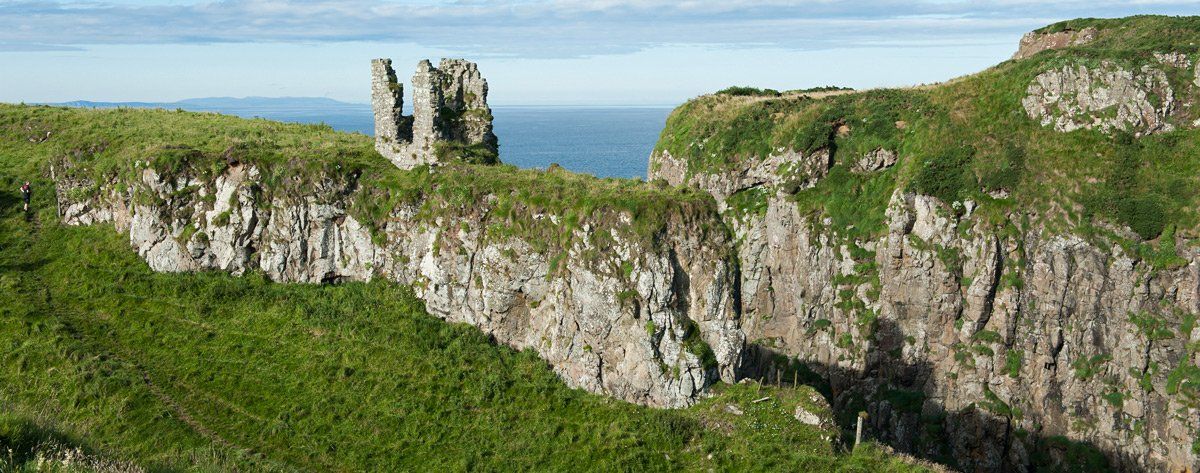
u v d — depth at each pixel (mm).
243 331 37312
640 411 33844
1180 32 68438
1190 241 54750
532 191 37750
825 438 33375
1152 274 54969
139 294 39500
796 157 66938
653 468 31562
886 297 60844
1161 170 59250
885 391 59344
